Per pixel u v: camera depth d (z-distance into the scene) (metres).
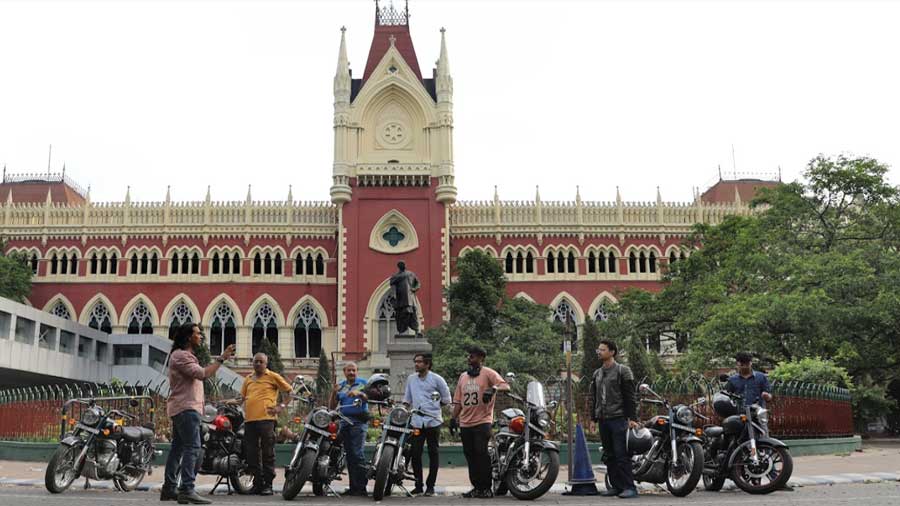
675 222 70.62
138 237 69.00
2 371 52.97
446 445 27.56
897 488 17.30
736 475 17.06
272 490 17.58
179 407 15.27
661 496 16.59
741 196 79.12
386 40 71.94
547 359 52.31
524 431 16.34
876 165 48.69
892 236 47.75
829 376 36.94
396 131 69.44
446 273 66.56
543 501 15.73
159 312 67.69
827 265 42.94
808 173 49.50
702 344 44.59
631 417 16.39
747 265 48.75
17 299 63.50
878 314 39.59
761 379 17.83
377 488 15.72
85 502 14.96
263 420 17.11
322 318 67.94
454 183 68.12
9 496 15.80
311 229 69.25
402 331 36.22
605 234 70.00
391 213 67.44
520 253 69.44
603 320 65.75
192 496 14.99
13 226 68.88
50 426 30.91
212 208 69.50
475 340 54.47
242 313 67.69
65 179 81.06
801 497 15.59
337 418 16.98
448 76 69.88
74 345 59.00
